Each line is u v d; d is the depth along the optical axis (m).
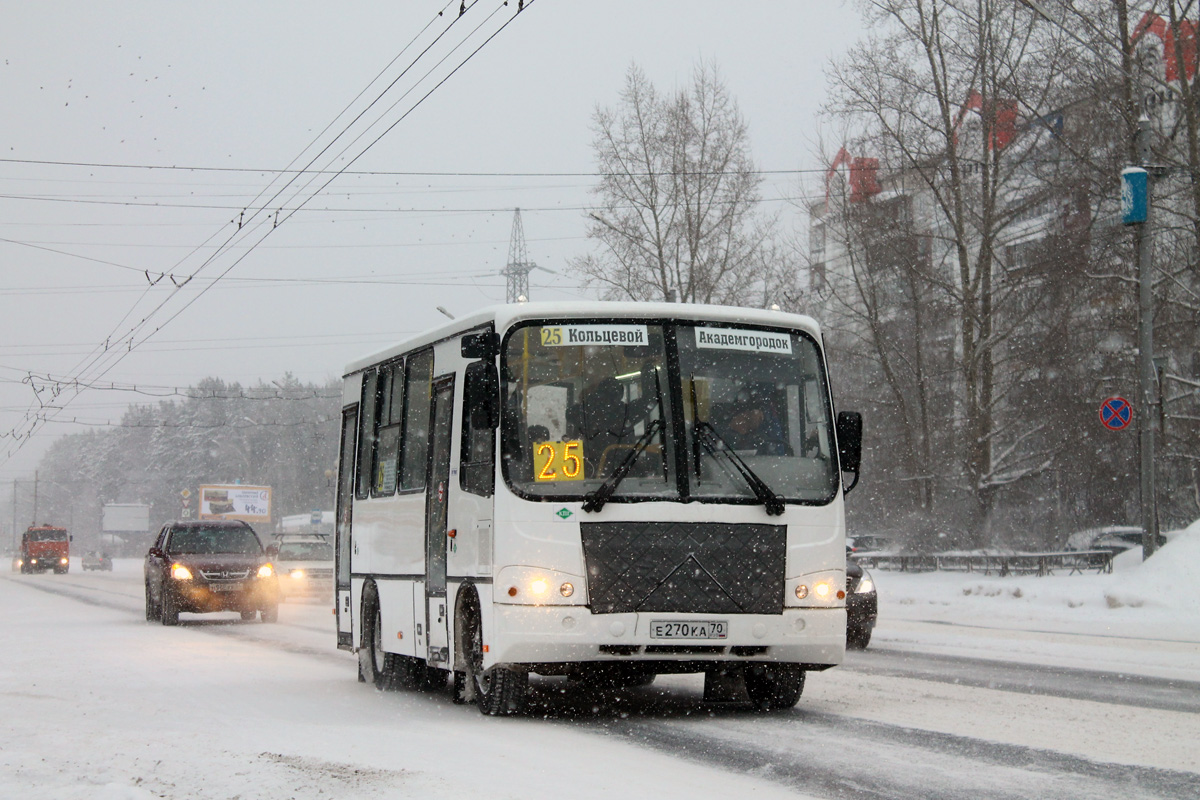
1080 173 36.22
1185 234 35.06
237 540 27.75
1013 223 39.69
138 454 181.88
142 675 14.87
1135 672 13.99
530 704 11.91
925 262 41.75
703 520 10.32
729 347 10.87
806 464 10.83
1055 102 36.88
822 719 10.47
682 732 9.84
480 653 10.77
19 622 27.17
